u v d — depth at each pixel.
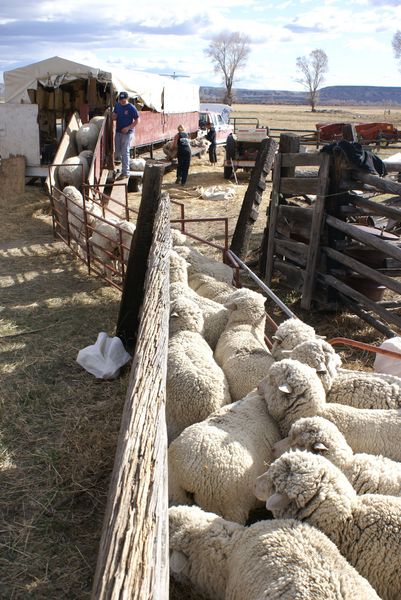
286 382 4.06
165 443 2.77
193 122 27.48
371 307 7.14
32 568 3.65
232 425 3.92
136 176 16.02
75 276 9.54
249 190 9.22
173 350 4.81
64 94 18.14
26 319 7.76
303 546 2.78
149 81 20.19
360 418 3.98
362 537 2.99
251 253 11.04
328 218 7.81
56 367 6.40
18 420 5.30
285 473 3.14
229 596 2.85
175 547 3.18
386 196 16.44
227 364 4.95
